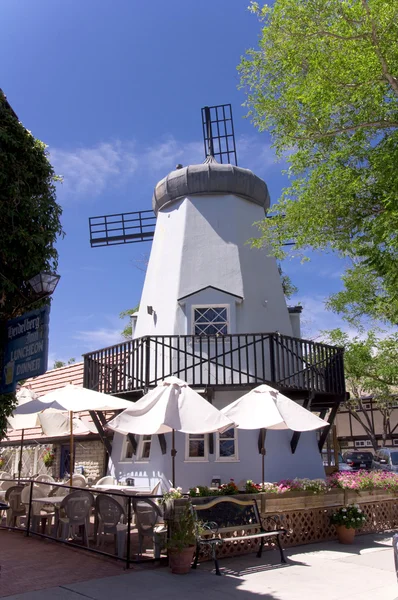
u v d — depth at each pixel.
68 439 16.56
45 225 7.10
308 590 6.35
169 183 15.20
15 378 6.55
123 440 13.02
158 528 7.87
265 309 14.20
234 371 12.79
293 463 12.38
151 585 6.36
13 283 6.73
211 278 13.98
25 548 8.23
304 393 12.81
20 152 6.96
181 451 11.84
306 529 9.34
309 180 11.02
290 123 11.00
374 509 10.55
